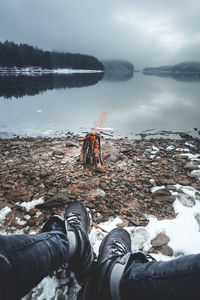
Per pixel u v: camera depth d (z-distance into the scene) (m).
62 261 1.10
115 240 1.61
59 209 2.89
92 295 0.93
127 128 10.44
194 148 6.69
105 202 3.12
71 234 1.37
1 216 2.70
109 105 18.00
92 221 2.66
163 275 0.76
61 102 19.11
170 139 8.25
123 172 4.27
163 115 13.96
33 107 16.17
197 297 0.65
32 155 5.32
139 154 5.62
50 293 1.63
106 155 5.18
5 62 105.44
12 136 8.61
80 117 12.98
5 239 0.83
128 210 2.95
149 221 2.69
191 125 11.20
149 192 3.48
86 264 1.47
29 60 121.25
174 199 3.19
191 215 2.77
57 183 3.66
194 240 2.31
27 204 2.99
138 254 1.02
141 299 0.77
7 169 4.27
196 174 4.16
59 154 5.37
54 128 10.15
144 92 29.98
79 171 4.24
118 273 0.90
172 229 2.50
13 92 25.83
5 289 0.69
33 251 0.89
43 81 47.94
